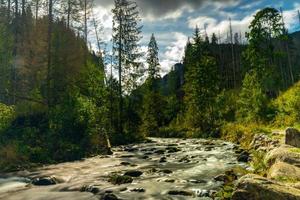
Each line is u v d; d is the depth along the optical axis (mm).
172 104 76438
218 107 58844
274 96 62156
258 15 64000
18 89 41719
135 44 50812
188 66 72750
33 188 15703
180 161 22766
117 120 46281
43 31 42656
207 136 49969
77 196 13922
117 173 18469
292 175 10508
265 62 62281
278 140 21656
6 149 24328
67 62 40344
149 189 14477
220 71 88125
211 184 15008
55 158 25344
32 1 56188
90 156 27188
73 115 30531
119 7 50500
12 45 44094
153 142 40812
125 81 49875
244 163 20281
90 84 40219
